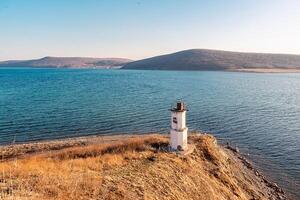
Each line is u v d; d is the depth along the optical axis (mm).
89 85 149875
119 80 190750
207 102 92188
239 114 72500
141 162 24219
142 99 95438
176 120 28906
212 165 29422
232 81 187875
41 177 16938
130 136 47031
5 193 13430
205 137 36969
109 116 66375
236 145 46875
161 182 21031
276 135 52969
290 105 89250
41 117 63844
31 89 125938
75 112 70312
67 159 26500
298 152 43594
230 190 26438
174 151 28859
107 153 28125
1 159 33094
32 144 41688
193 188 22703
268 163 39156
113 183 18062
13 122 58594
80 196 14930
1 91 116625
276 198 29359
